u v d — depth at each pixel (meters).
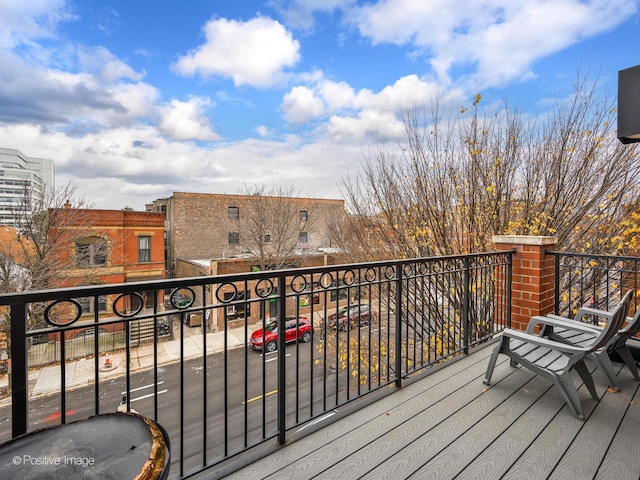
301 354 9.20
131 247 13.50
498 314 3.73
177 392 7.82
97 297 1.37
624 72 2.20
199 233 19.14
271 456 1.72
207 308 1.63
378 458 1.67
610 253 5.14
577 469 1.55
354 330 7.83
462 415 2.04
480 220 5.65
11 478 0.73
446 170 6.05
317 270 2.00
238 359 9.76
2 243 9.06
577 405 1.97
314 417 2.03
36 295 1.21
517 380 2.49
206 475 1.59
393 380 2.48
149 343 11.08
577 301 4.97
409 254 6.34
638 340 2.85
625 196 5.08
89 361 9.38
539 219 5.37
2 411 6.23
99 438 0.89
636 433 1.82
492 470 1.56
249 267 16.19
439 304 5.04
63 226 10.54
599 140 5.22
